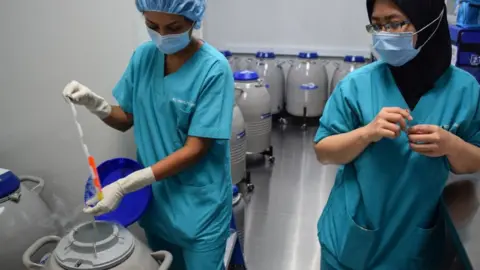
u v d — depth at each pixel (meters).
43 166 1.73
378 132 1.09
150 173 1.23
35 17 1.55
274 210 2.82
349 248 1.30
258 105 3.30
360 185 1.25
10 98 1.66
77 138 1.68
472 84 1.19
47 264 1.07
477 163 1.13
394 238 1.29
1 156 1.73
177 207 1.37
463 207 1.10
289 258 2.33
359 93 1.25
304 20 4.28
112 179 1.41
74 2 1.53
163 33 1.23
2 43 1.58
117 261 1.04
